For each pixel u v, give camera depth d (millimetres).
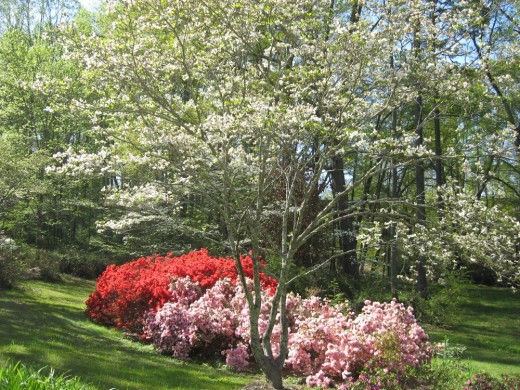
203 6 6332
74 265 20719
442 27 6723
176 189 6910
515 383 5949
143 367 7223
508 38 12773
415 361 6836
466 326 15641
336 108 6613
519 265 6039
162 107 6723
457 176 18812
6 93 22078
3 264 14125
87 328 9867
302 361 7426
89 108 6672
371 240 6711
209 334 8469
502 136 6332
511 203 21391
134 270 11391
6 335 7918
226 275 9930
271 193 12695
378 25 6711
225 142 5922
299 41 6949
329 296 12406
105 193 7309
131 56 6273
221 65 6965
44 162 15133
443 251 6438
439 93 6758
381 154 6387
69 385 4328
